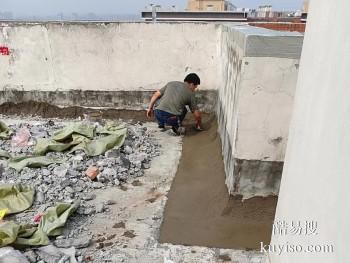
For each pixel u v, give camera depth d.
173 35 5.66
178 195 3.46
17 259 2.27
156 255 2.57
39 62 5.98
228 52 4.32
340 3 1.39
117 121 5.80
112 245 2.68
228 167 3.41
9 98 6.22
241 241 2.74
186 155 4.46
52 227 2.72
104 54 5.85
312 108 1.66
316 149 1.54
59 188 3.42
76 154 4.17
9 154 4.20
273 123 2.87
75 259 2.46
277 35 2.68
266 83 2.78
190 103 5.02
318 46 1.65
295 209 1.79
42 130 5.06
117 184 3.63
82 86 6.05
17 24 5.79
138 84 5.96
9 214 3.03
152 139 4.99
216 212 3.12
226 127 3.86
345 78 1.29
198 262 2.50
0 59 6.01
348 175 1.20
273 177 2.99
